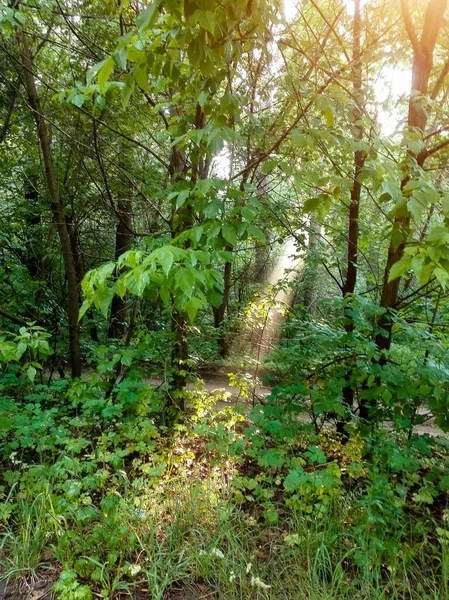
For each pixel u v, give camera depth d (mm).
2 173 5125
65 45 3926
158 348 3818
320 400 2932
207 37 1663
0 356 2691
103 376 3596
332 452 3408
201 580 2131
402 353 3143
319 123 2174
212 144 1776
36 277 5012
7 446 2785
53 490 2650
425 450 2641
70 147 4555
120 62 1545
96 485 2561
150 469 2693
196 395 3822
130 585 2055
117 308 6094
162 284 1570
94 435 3488
